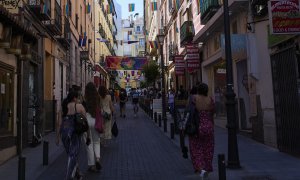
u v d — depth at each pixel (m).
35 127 13.50
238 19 14.86
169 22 35.19
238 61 14.96
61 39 19.80
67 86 23.06
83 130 7.71
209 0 17.34
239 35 13.42
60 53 20.61
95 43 40.41
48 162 9.90
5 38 9.66
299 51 9.70
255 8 12.51
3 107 10.38
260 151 10.88
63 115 7.86
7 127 10.66
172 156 10.87
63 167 9.55
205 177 7.71
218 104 19.31
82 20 30.45
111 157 10.86
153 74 42.09
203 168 7.92
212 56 19.34
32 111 13.53
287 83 10.10
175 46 31.73
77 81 27.78
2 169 9.22
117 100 44.97
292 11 9.54
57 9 18.11
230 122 8.80
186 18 26.56
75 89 8.14
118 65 39.59
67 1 22.12
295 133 9.77
